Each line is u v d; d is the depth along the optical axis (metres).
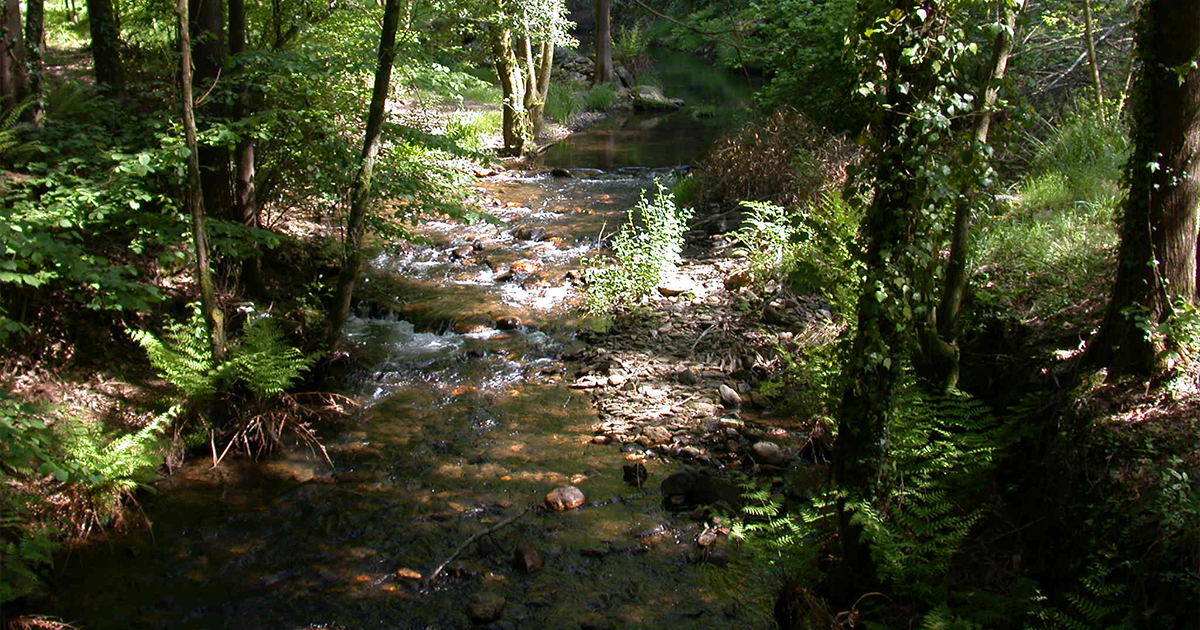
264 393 6.24
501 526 5.23
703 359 7.50
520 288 9.36
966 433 5.00
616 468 5.90
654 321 8.33
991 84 3.86
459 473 5.86
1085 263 6.39
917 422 4.78
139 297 5.47
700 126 21.64
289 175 7.75
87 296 6.40
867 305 3.91
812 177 10.97
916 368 5.43
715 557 4.87
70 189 6.02
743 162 12.32
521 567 4.82
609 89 25.33
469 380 7.29
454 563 4.89
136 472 5.44
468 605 4.52
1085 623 3.79
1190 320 4.52
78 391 5.99
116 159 6.07
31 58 8.76
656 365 7.40
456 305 8.80
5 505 4.80
